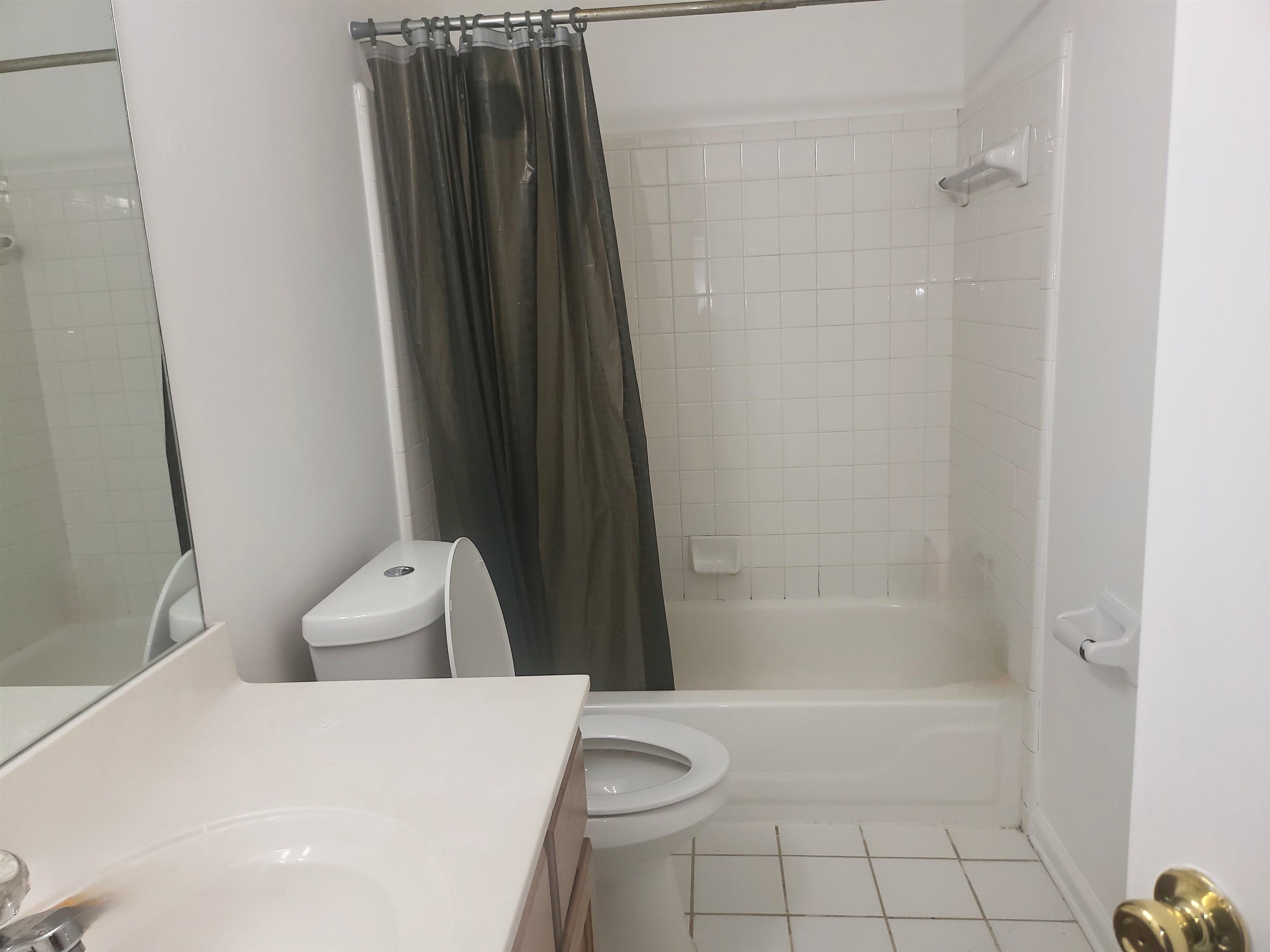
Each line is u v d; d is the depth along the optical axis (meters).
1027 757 2.08
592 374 2.05
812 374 2.71
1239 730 0.49
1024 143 1.96
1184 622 0.52
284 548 1.51
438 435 2.03
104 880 0.84
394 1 2.18
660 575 2.16
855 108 2.55
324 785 0.98
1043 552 1.96
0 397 0.90
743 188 2.61
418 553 1.79
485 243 2.00
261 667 1.42
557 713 1.12
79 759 0.96
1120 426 1.57
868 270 2.63
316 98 1.71
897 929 1.82
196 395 1.26
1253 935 0.50
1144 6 1.44
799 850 2.10
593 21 1.87
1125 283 1.53
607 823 1.55
